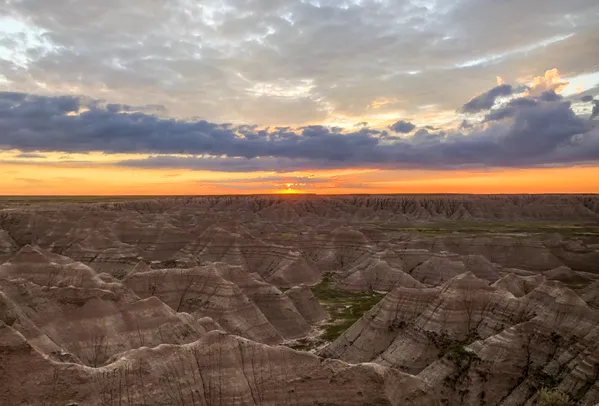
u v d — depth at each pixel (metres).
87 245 104.50
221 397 35.28
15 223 130.50
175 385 34.84
